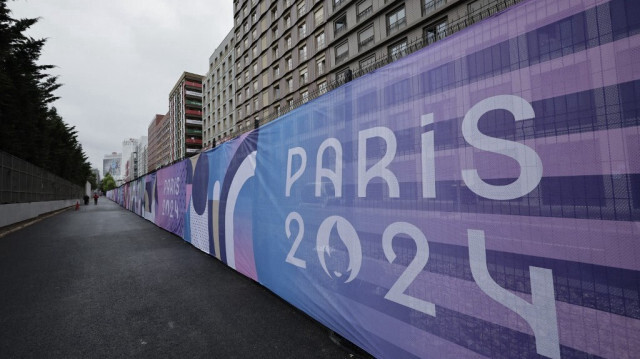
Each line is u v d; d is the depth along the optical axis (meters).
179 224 8.05
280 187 3.26
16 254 5.93
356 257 2.19
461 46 1.56
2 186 11.49
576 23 1.16
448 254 1.57
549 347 1.19
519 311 1.28
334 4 24.53
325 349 2.23
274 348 2.25
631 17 1.03
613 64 1.06
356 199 2.20
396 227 1.88
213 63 48.62
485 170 1.43
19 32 16.00
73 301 3.27
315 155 2.69
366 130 2.14
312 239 2.69
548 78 1.23
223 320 2.77
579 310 1.12
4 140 14.99
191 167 6.98
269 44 32.91
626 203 1.01
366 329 2.07
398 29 19.61
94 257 5.64
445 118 1.62
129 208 22.34
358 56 22.19
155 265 5.00
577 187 1.13
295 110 3.03
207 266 4.92
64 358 2.11
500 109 1.38
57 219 14.55
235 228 4.45
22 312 2.96
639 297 0.97
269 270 3.45
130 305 3.16
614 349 1.03
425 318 1.68
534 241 1.25
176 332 2.52
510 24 1.37
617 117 1.04
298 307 2.86
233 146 4.62
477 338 1.43
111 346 2.29
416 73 1.79
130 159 154.12
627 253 1.00
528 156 1.28
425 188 1.71
